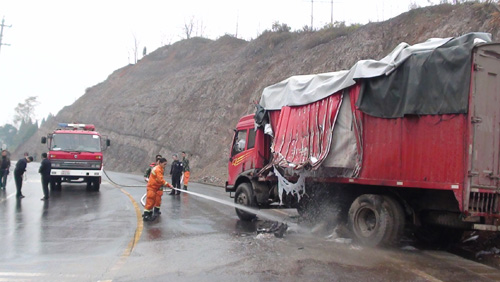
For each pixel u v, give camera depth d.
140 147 48.38
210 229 10.05
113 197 16.88
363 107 8.16
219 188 23.30
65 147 19.88
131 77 64.75
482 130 6.68
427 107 7.08
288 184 10.09
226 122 37.16
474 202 6.69
